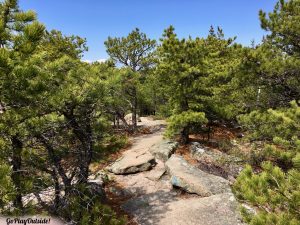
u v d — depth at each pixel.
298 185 3.92
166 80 15.59
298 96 10.12
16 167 5.38
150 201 9.97
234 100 12.80
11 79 4.54
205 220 8.23
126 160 13.70
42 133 6.21
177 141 16.73
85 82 6.58
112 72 8.25
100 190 10.05
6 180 3.87
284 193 3.97
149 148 16.25
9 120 5.09
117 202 10.16
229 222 7.94
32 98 5.21
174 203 9.66
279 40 10.03
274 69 9.41
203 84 15.01
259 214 4.02
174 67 14.48
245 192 4.09
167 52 14.95
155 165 13.73
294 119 6.22
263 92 11.06
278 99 10.59
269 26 10.03
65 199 6.36
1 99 4.98
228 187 10.43
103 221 5.93
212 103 15.51
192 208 9.04
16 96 4.87
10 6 4.69
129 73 17.12
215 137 17.78
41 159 6.57
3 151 5.14
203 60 14.99
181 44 14.62
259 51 9.99
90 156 7.70
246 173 4.48
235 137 17.62
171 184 11.26
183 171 11.63
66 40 15.55
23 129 5.48
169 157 14.24
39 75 5.08
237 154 13.45
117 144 8.45
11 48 4.49
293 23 9.34
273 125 7.76
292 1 9.79
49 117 6.36
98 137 7.94
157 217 8.71
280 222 3.71
